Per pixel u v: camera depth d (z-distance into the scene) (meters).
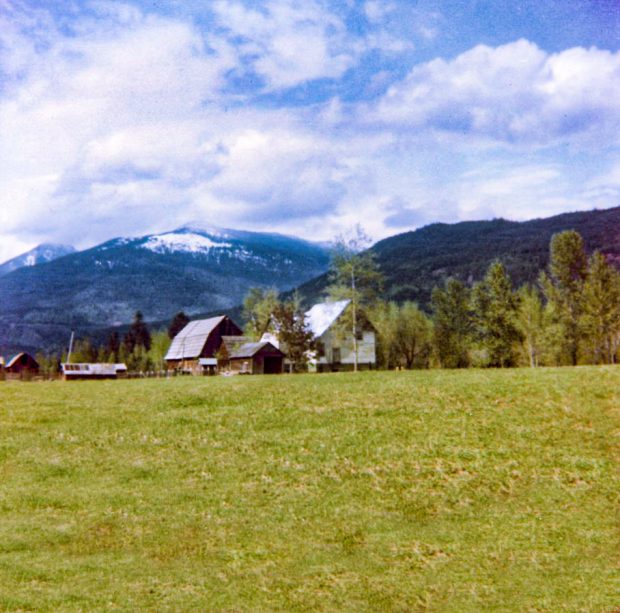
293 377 46.22
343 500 24.36
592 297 87.12
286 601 16.84
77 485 25.67
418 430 31.53
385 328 104.38
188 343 115.38
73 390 43.38
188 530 21.55
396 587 17.81
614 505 23.39
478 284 96.94
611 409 32.91
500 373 42.47
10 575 17.45
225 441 31.05
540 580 18.16
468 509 23.53
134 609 15.88
